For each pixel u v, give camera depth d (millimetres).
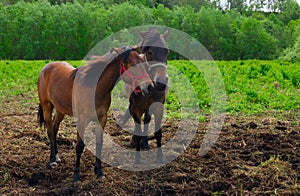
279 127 8258
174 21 47781
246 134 7738
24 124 8922
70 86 5617
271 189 5242
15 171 5816
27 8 53938
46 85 6188
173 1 77938
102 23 48000
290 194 5043
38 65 24109
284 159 6387
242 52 52719
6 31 52031
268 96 11914
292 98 11141
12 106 11328
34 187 5430
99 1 66500
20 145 7148
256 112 10000
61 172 5926
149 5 67125
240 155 6613
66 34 49500
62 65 6266
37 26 51031
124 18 46531
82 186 5340
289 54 39344
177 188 5305
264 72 18844
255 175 5645
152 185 5391
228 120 9188
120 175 5754
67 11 50531
